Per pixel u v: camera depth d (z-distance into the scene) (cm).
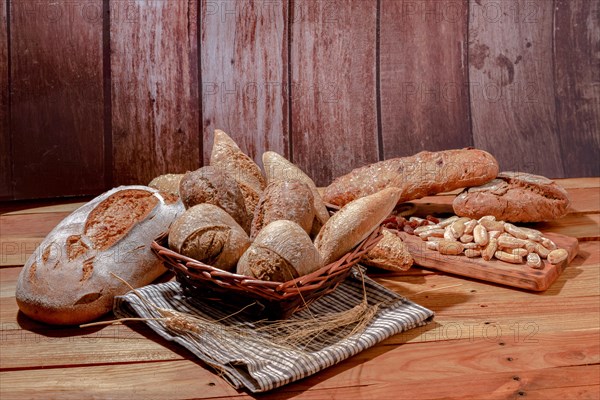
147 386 139
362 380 140
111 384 139
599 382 140
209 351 142
